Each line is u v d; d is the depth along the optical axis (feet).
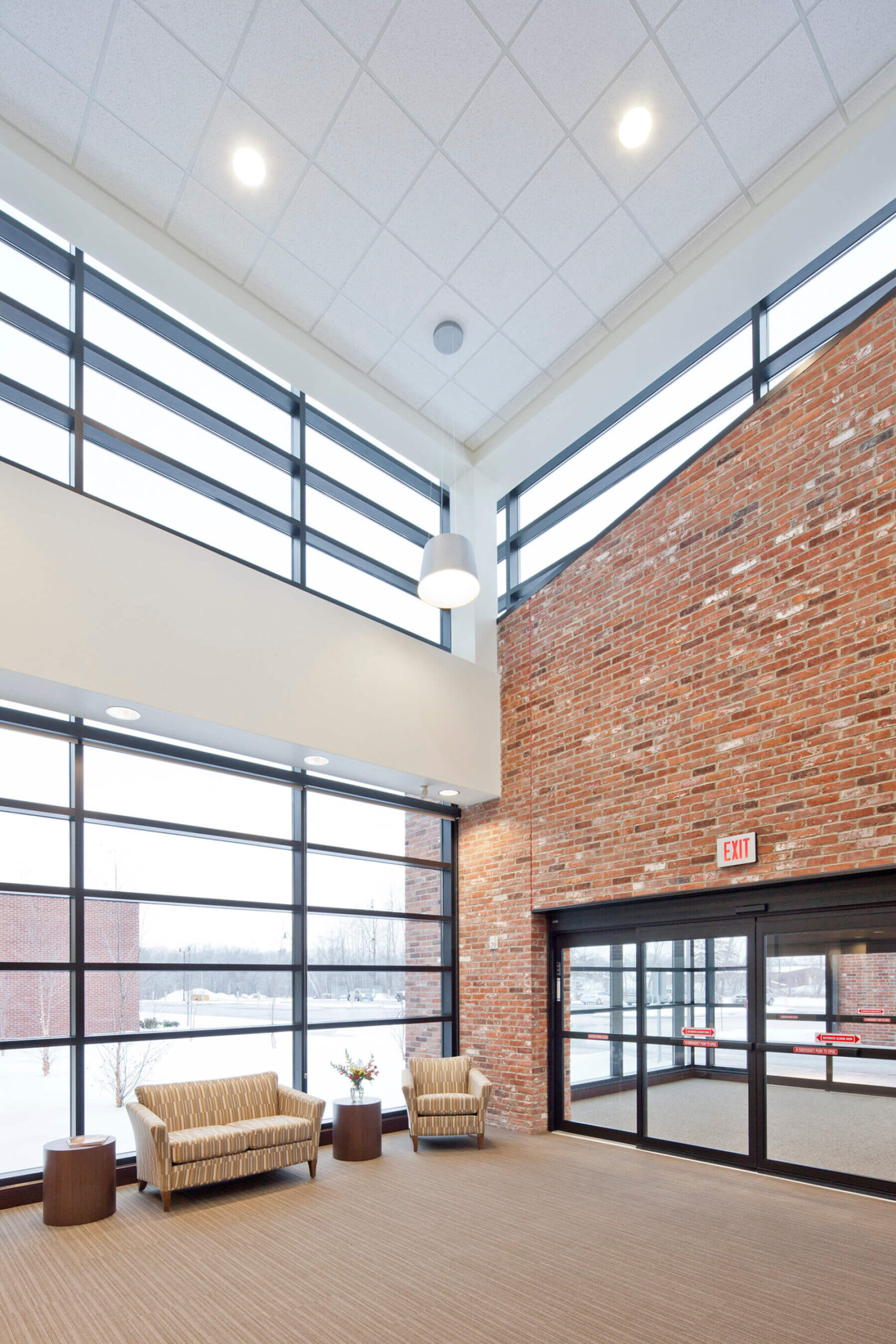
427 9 17.47
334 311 25.12
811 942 20.84
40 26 17.57
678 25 18.03
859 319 21.08
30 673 18.22
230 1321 12.93
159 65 18.38
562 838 27.53
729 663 23.12
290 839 26.22
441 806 31.17
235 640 22.57
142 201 21.57
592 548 28.22
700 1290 13.87
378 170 20.85
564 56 18.53
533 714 29.50
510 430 30.04
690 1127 23.11
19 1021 19.75
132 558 20.65
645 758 25.17
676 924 24.30
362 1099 24.09
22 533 18.62
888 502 19.88
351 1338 12.35
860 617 20.10
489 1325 12.70
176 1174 18.71
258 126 19.74
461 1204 18.80
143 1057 21.91
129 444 23.67
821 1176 19.86
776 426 22.85
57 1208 17.46
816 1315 12.93
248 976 24.56
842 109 20.03
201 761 24.17
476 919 30.19
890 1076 18.88
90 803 21.90
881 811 18.99
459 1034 29.91
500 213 22.16
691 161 21.08
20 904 20.24
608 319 25.73
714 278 23.65
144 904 22.59
